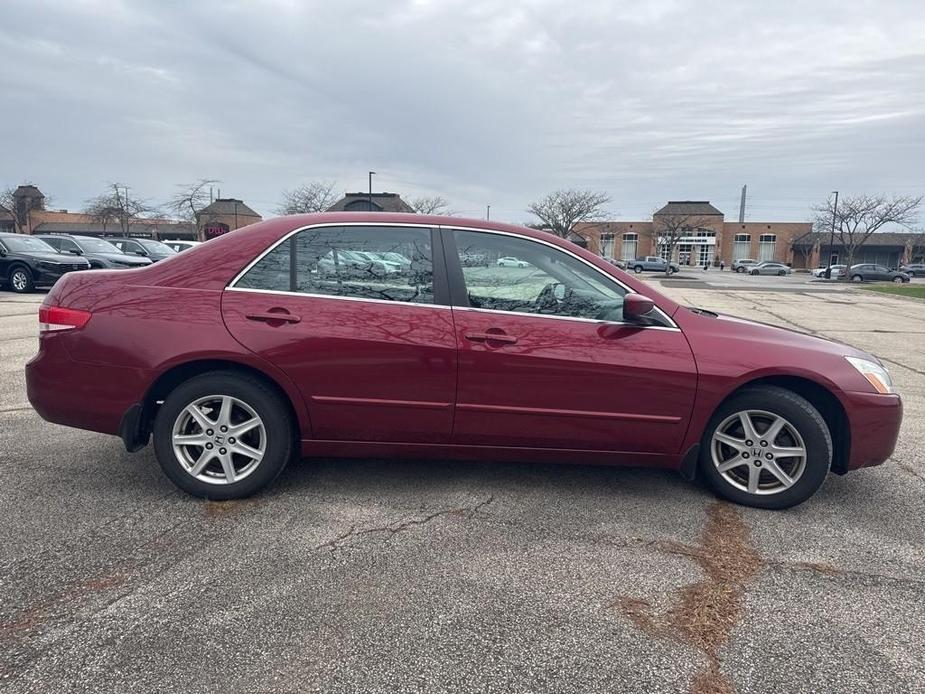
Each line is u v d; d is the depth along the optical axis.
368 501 3.45
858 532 3.23
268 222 3.47
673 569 2.83
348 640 2.28
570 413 3.34
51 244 17.53
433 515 3.30
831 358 3.40
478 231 3.45
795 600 2.60
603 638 2.32
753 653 2.26
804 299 22.94
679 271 66.19
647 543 3.06
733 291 28.06
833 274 50.66
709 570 2.83
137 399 3.28
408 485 3.68
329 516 3.25
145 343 3.24
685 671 2.16
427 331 3.28
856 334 11.92
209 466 3.42
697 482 3.84
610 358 3.29
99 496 3.42
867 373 3.42
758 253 79.38
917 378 7.48
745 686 2.09
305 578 2.67
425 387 3.30
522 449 3.43
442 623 2.39
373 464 4.00
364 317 3.29
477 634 2.33
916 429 5.18
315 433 3.38
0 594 2.50
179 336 3.23
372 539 3.02
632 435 3.39
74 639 2.24
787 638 2.35
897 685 2.12
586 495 3.61
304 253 3.38
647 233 80.25
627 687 2.08
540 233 3.51
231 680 2.06
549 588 2.65
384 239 3.40
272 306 3.27
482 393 3.31
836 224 57.19
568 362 3.28
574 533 3.14
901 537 3.19
